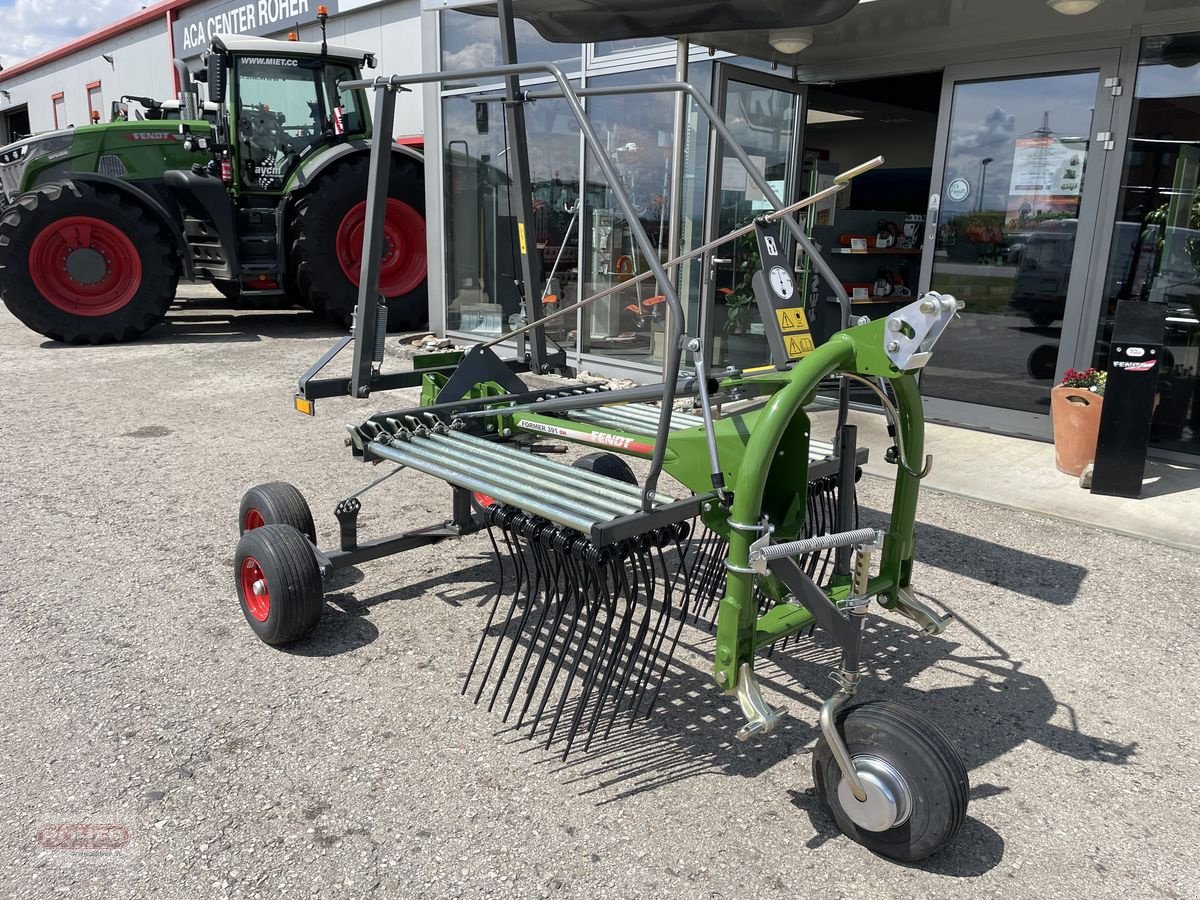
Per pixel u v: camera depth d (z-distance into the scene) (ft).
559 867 6.69
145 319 28.43
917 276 25.49
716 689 9.25
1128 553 12.70
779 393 6.84
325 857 6.75
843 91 26.32
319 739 8.22
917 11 15.69
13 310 26.71
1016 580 11.84
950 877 6.68
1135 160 16.44
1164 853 6.97
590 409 11.99
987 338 18.84
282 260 29.73
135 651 9.75
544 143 23.91
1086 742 8.40
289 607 9.41
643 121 21.25
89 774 7.66
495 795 7.50
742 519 6.79
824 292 23.34
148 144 29.40
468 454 9.37
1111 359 14.37
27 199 26.13
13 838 6.89
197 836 6.95
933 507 14.42
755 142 19.98
